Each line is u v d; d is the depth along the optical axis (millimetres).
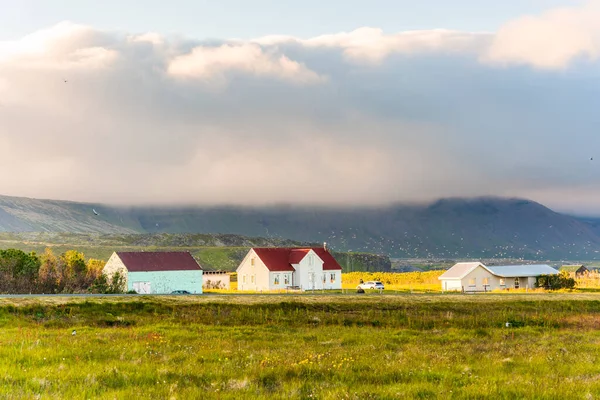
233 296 70438
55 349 29016
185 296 68438
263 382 21656
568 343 39469
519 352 32812
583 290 120812
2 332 40000
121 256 114000
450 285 122750
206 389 19969
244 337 40719
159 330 43625
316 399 18844
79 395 18078
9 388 18688
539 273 127375
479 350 34125
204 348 32406
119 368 23641
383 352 31953
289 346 35250
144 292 112062
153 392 18969
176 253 119812
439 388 20453
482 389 20125
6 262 99938
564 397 19203
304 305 64938
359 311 63469
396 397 19109
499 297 78938
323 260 127500
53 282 102188
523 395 19500
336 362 27109
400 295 78688
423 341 40906
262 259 123250
